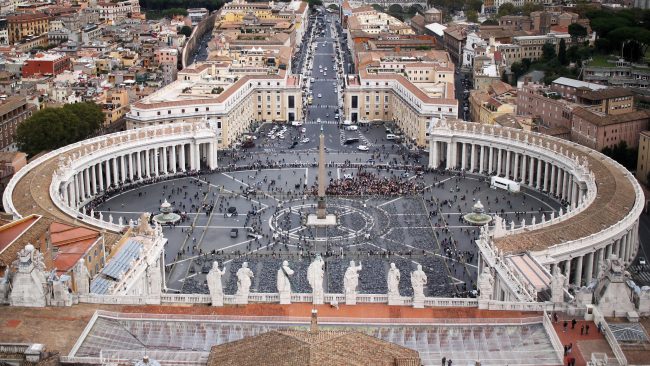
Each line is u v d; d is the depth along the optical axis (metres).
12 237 168.25
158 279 175.12
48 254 172.50
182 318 147.50
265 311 152.38
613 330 140.62
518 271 187.38
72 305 149.25
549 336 142.25
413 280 154.62
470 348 141.38
